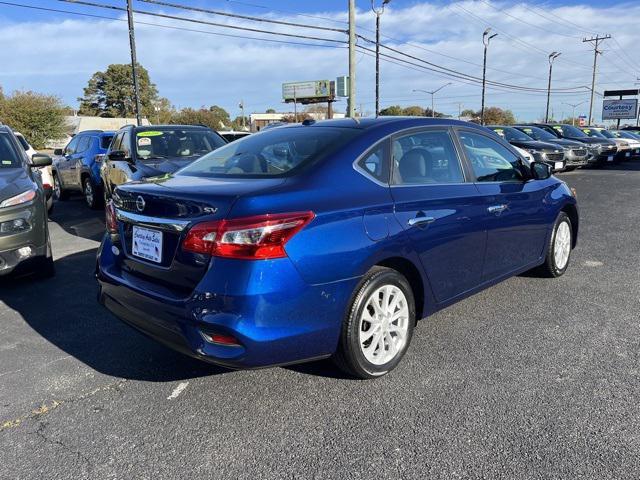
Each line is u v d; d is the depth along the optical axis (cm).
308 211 283
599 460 251
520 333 402
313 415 296
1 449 270
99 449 269
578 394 311
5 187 516
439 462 252
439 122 393
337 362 321
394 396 313
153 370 355
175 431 284
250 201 273
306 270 279
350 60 2470
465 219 375
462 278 386
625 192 1215
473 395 312
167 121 9012
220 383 335
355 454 260
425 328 415
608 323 420
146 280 310
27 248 518
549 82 5662
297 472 248
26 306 488
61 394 325
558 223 516
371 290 312
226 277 266
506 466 248
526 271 517
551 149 1521
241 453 263
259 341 269
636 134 2634
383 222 315
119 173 778
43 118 4947
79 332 424
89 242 774
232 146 397
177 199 289
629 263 594
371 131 346
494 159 435
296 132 373
